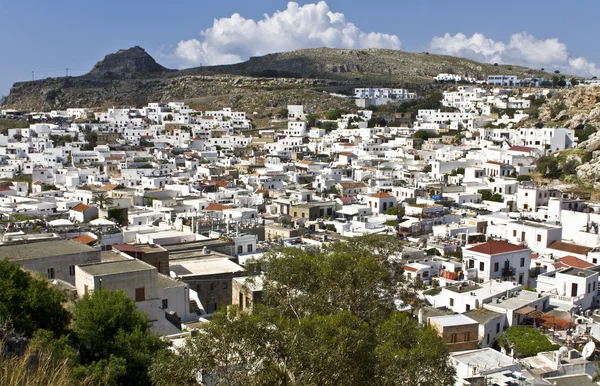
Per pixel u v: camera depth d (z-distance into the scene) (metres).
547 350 69.56
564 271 96.56
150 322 63.81
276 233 139.38
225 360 40.59
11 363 32.97
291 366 40.31
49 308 56.22
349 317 44.41
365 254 57.22
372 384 41.88
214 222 138.50
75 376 45.41
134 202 193.38
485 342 72.94
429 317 71.50
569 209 152.12
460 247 123.81
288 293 52.78
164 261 89.44
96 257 76.56
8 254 73.81
